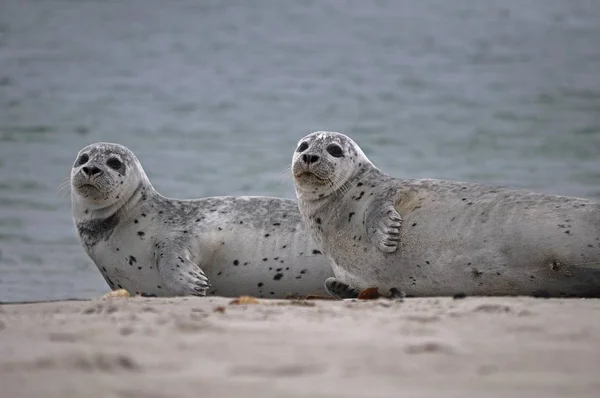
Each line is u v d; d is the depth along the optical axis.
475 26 185.62
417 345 19.86
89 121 101.44
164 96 118.94
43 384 16.94
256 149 85.62
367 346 19.98
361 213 35.19
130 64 146.62
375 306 26.06
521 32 176.50
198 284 37.31
